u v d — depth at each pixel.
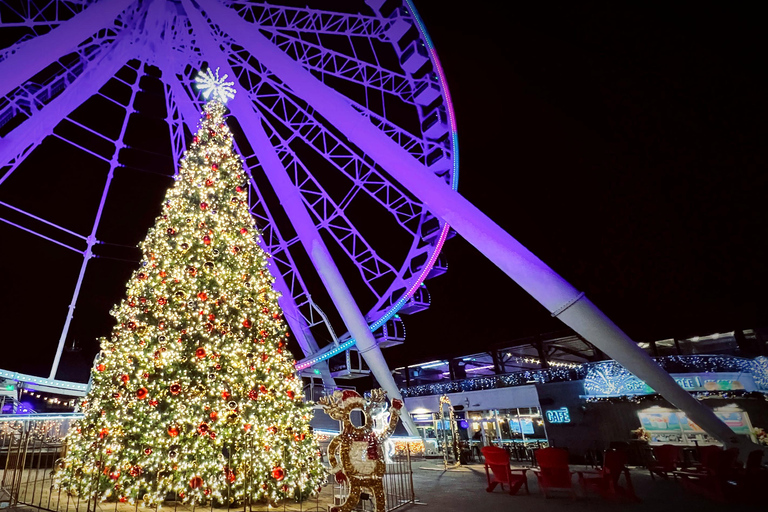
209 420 7.65
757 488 8.20
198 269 8.67
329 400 6.55
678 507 7.90
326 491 9.75
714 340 20.19
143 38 16.36
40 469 12.25
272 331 9.30
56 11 11.78
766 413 15.15
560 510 7.71
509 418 20.66
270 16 16.52
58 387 16.84
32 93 13.31
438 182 13.43
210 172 9.88
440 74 16.47
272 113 18.75
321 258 17.44
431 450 19.89
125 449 7.43
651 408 16.45
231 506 7.64
